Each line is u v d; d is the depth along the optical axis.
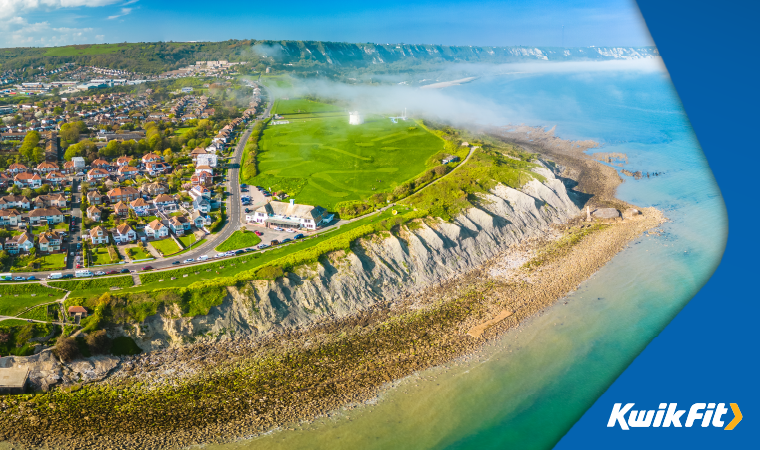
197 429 85.56
